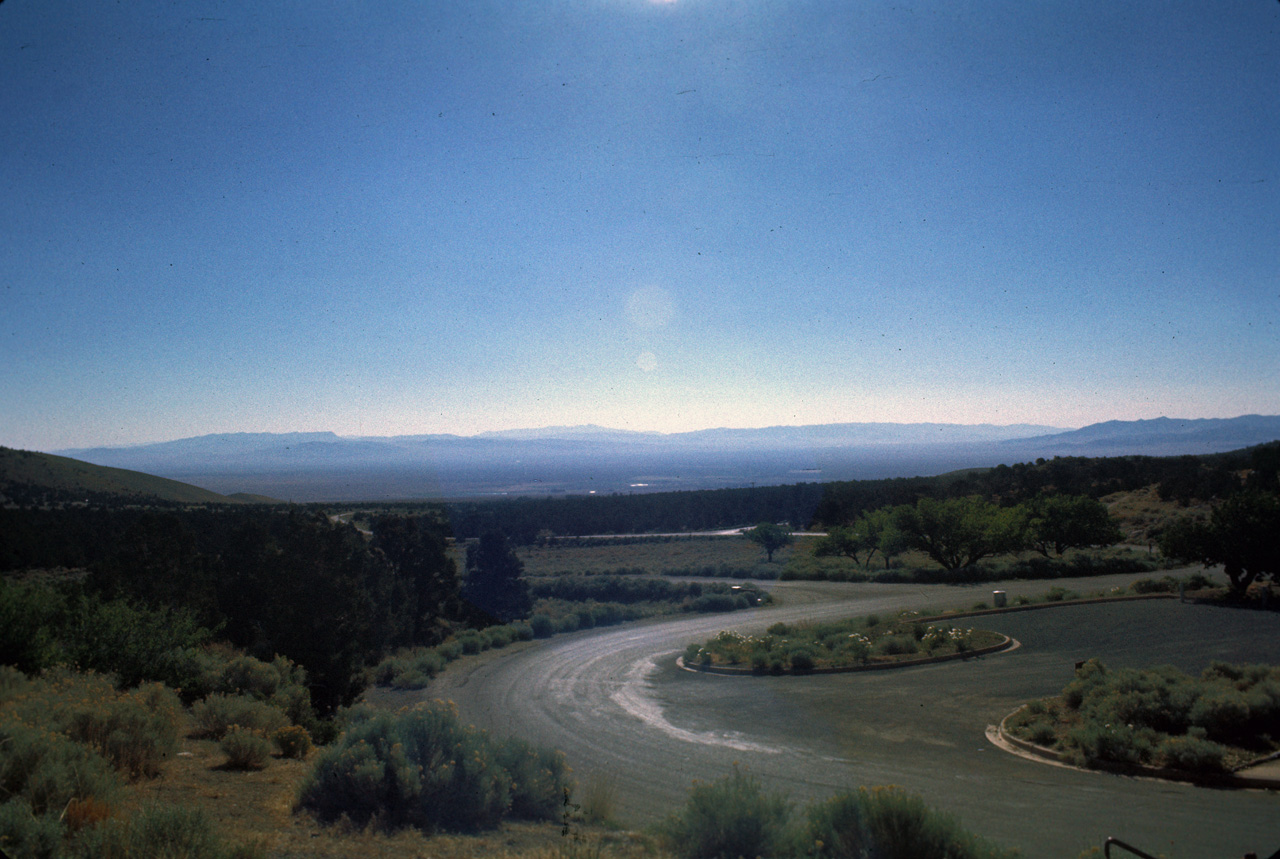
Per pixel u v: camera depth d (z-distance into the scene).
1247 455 81.69
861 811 6.47
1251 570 32.59
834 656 25.48
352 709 19.22
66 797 6.46
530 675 25.30
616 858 6.90
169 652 16.89
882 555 56.56
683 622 35.94
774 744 15.66
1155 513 70.06
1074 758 13.73
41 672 13.20
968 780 12.55
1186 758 12.76
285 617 21.16
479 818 8.44
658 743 16.14
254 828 7.34
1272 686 14.63
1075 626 28.42
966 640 25.98
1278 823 9.91
